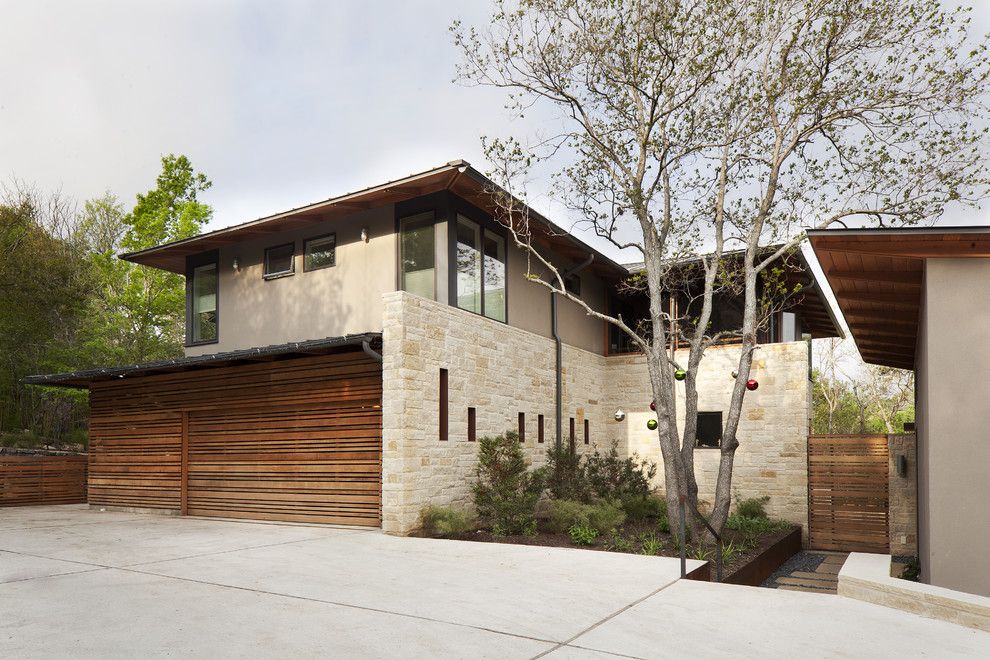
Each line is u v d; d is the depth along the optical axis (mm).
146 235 30594
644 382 17188
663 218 12031
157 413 14156
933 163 10469
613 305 18531
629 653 4582
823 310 17922
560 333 15812
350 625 5230
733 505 15281
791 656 4570
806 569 11867
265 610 5703
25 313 21406
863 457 14094
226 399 13000
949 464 7234
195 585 6734
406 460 10242
